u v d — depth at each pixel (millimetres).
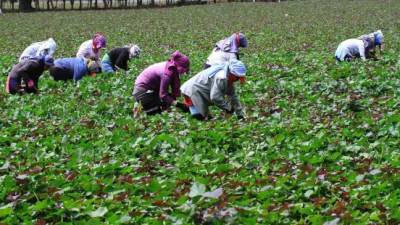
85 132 11969
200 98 11516
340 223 7445
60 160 10484
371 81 14734
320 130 11305
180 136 11172
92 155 10625
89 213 8055
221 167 9742
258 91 14641
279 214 7785
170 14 45219
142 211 8062
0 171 10109
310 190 8719
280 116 12352
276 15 40281
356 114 12422
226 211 7711
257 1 56594
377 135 11102
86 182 9367
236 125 11625
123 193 8922
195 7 52250
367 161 9914
